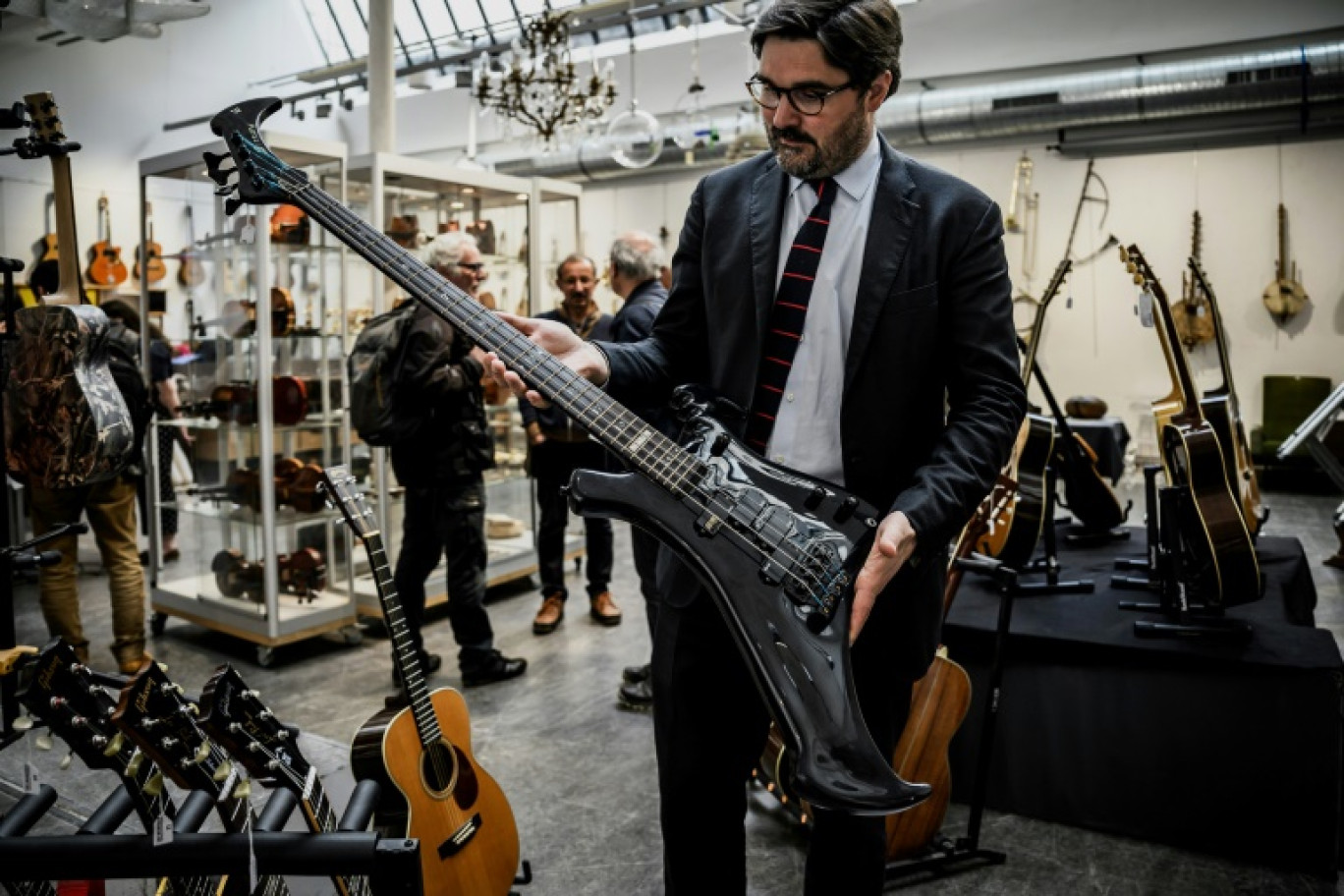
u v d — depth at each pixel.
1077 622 2.78
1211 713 2.50
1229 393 3.39
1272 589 3.12
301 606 4.25
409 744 2.05
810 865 1.48
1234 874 2.41
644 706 3.58
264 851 1.16
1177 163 9.10
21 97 8.97
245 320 4.07
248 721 1.33
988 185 9.85
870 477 1.39
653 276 3.72
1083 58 8.94
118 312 4.99
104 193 9.55
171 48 10.21
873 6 1.27
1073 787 2.65
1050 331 9.68
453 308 1.31
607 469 3.41
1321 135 8.58
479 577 3.82
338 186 4.44
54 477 2.78
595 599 4.68
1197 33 8.52
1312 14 8.14
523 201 5.52
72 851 1.14
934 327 1.37
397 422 3.48
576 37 11.37
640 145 6.66
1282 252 8.71
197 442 4.37
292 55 11.57
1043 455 3.21
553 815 2.76
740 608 1.24
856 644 1.41
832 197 1.41
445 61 10.48
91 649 4.31
